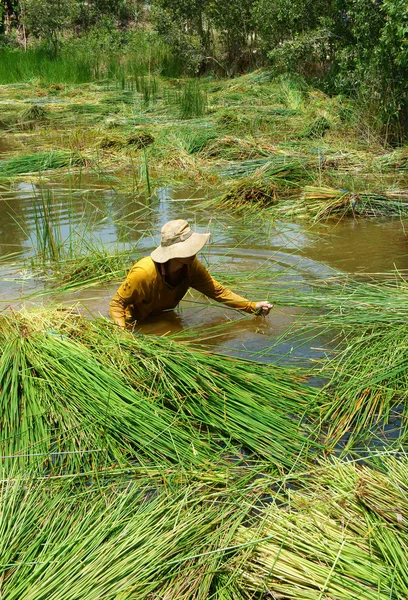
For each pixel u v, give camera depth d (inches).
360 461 120.3
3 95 682.8
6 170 372.8
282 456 121.0
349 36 517.0
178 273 170.7
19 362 144.3
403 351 150.5
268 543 99.0
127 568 93.0
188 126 438.0
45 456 121.5
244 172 340.5
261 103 520.7
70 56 820.6
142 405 131.3
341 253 234.2
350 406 135.9
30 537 101.1
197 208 299.1
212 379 138.6
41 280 215.6
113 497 111.0
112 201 313.9
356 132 404.2
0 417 131.0
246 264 224.1
